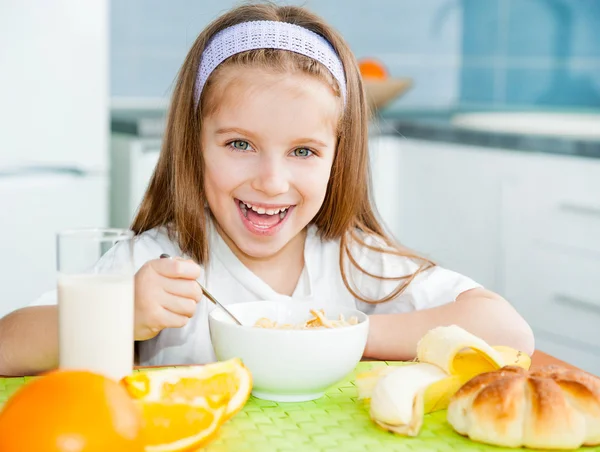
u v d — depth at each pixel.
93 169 2.42
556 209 2.32
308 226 1.37
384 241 1.38
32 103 2.29
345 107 1.25
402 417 0.78
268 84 1.11
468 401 0.78
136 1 2.99
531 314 2.41
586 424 0.76
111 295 0.83
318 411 0.85
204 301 1.30
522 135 2.40
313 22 1.22
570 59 3.21
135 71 3.03
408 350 1.10
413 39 3.39
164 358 1.28
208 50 1.18
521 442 0.76
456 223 2.63
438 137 2.68
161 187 1.35
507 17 3.35
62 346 0.83
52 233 2.35
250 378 0.82
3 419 0.58
